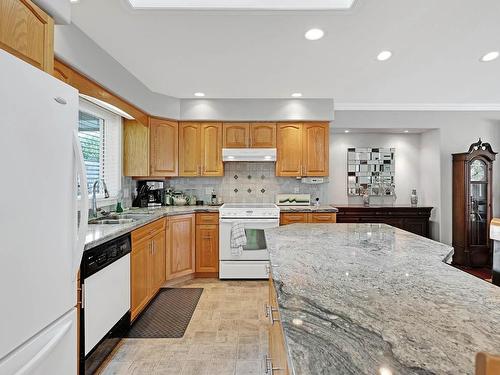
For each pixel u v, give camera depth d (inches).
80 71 95.1
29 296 42.6
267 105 172.1
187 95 165.5
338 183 217.8
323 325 31.1
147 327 106.3
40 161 44.9
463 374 22.9
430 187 207.2
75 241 53.7
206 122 174.9
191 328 105.9
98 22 89.1
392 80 142.6
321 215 164.6
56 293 48.6
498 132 200.7
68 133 52.0
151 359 87.2
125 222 119.9
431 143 205.9
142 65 123.0
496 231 62.8
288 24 90.7
